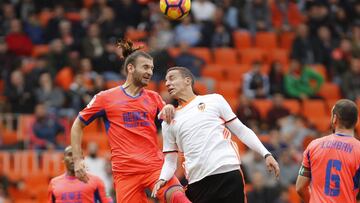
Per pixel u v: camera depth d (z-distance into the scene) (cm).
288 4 7544
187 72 2794
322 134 5669
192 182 2736
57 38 6762
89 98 5728
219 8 7044
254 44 7169
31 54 6619
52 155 5562
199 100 2764
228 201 2700
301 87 6494
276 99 5919
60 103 5834
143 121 2927
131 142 2912
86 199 3409
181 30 6831
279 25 7394
